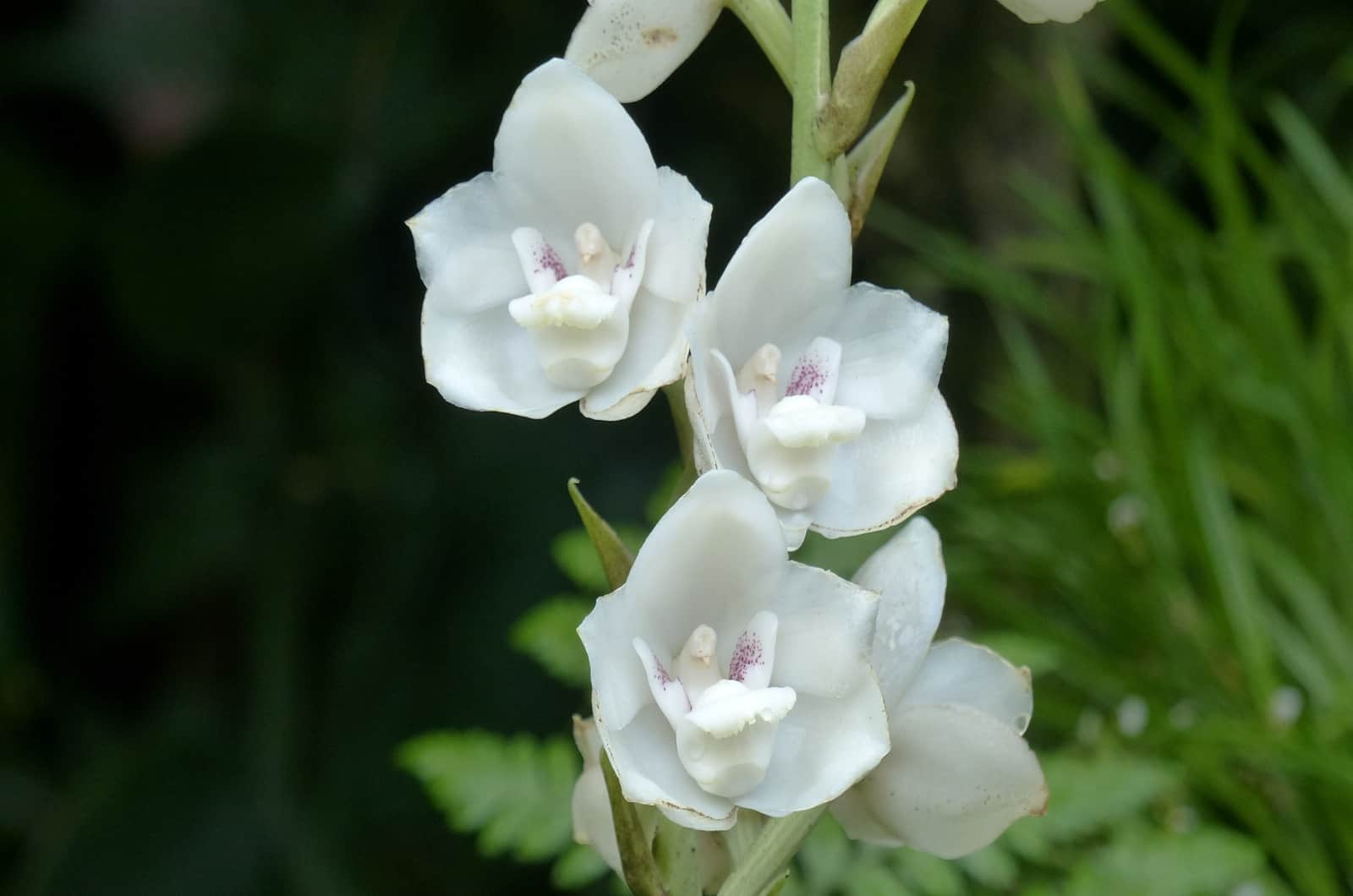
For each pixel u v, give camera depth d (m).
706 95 1.56
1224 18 1.20
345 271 1.49
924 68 1.53
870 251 1.58
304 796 1.37
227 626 1.49
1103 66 1.35
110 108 1.42
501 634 1.40
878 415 0.74
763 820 0.75
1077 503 1.18
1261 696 0.98
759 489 0.74
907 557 0.75
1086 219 1.57
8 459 1.44
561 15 1.51
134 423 1.50
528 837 0.93
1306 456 1.09
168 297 1.44
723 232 1.55
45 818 1.37
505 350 0.74
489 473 1.46
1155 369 1.10
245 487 1.47
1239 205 1.19
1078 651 1.08
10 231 1.40
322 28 1.45
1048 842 0.94
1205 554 1.08
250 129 1.41
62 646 1.46
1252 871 0.91
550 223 0.75
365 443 1.49
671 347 0.73
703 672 0.72
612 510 1.43
